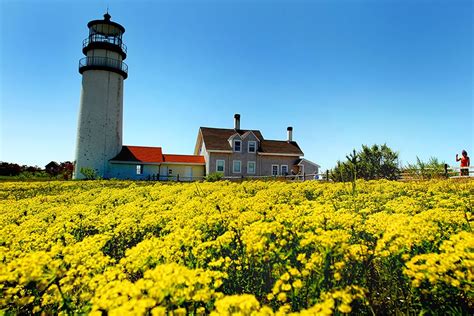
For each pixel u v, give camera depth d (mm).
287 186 11445
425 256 2805
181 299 2383
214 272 2809
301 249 3582
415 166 17625
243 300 2123
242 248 3756
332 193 8891
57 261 3029
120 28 37375
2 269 3016
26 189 17922
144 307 2111
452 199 6391
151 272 2438
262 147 40094
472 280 2586
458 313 2646
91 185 19828
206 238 4660
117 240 5258
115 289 2383
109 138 35031
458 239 2904
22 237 4793
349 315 2820
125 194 11258
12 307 3078
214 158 37500
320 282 2773
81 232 5824
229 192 9570
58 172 42125
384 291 3281
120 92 36781
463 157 15641
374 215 4445
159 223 5516
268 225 3486
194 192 10242
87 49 36031
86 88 35188
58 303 3203
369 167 20781
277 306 2957
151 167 37125
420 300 2916
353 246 3191
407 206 5746
